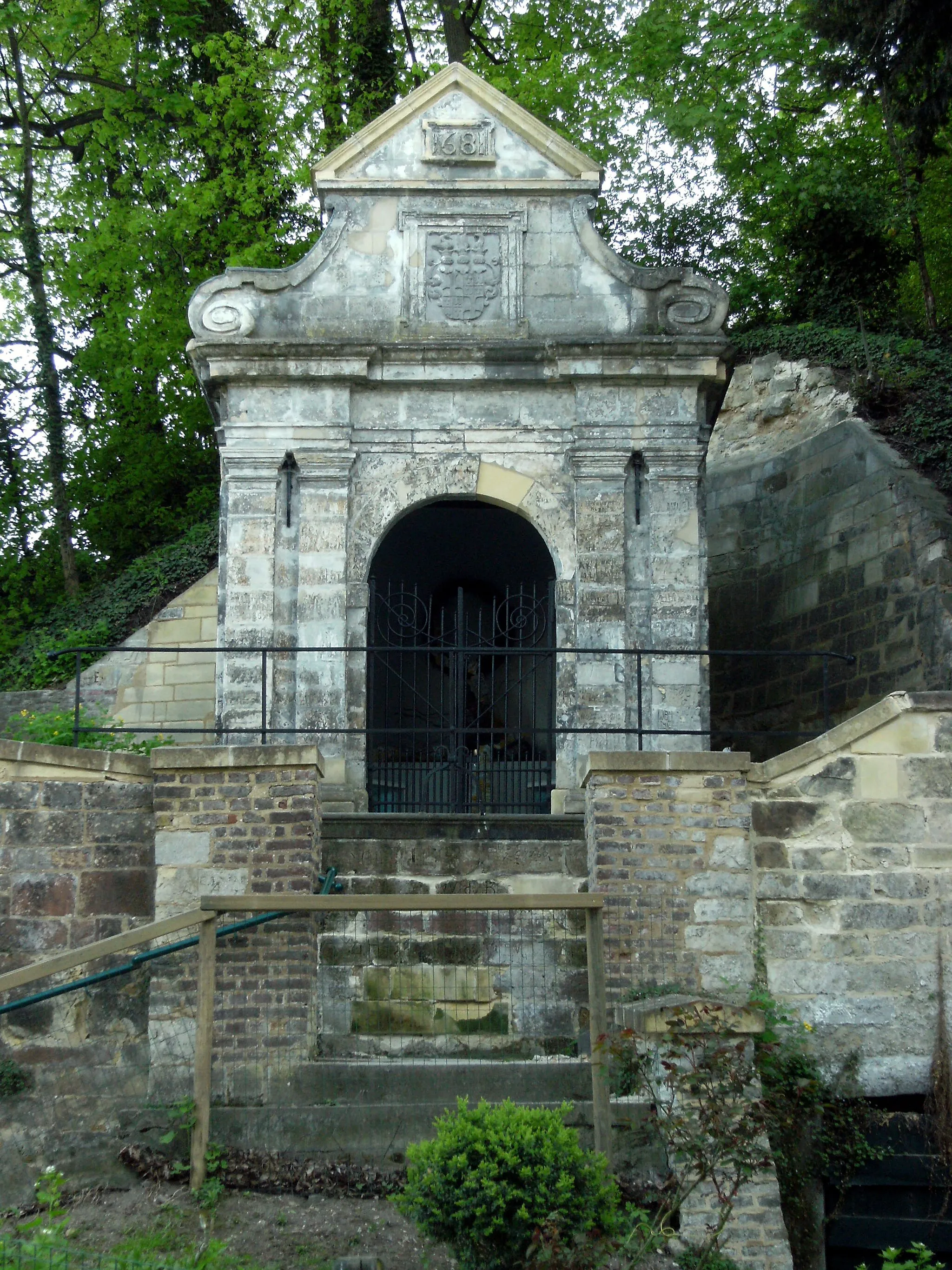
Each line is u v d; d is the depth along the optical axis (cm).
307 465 1408
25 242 2225
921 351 1864
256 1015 951
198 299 1437
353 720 1354
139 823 1041
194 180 2272
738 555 1880
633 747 1353
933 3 1775
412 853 1142
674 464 1416
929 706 1050
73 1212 866
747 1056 902
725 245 2425
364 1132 902
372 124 1464
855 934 1020
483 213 1462
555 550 1405
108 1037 979
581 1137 891
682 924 999
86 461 2316
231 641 1375
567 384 1431
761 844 1033
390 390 1434
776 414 1905
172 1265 760
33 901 1021
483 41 2452
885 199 2139
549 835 1172
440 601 1884
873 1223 959
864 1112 977
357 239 1457
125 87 2245
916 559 1577
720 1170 870
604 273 1455
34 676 1877
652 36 2178
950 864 1032
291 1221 849
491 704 1377
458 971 1052
